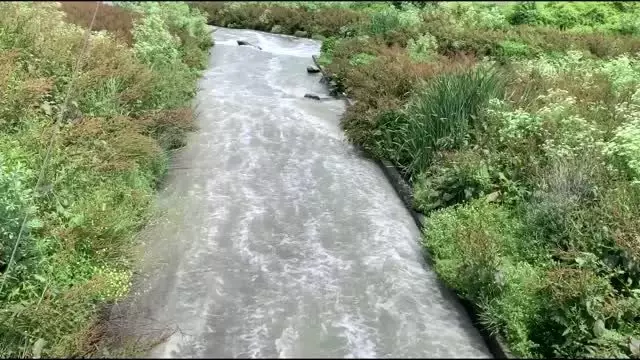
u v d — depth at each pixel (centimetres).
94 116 689
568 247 502
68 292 455
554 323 449
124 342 429
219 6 2122
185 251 548
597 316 439
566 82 816
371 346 427
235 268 521
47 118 668
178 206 632
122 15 1481
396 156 727
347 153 793
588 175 553
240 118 915
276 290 490
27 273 475
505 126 648
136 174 628
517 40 1212
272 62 1350
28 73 725
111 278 480
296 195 664
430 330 449
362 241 571
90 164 601
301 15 1850
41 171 527
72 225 519
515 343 430
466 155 618
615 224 505
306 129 878
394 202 657
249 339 430
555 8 1598
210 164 742
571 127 632
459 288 485
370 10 1934
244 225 595
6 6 897
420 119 710
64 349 421
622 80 811
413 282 508
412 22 1398
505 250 520
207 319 454
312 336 436
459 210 568
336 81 1066
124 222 545
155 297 482
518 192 582
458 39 1213
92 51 822
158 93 814
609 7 1559
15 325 437
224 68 1269
